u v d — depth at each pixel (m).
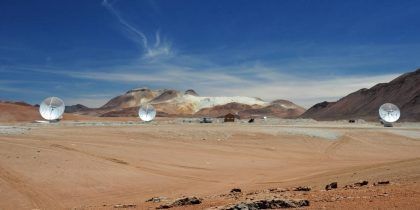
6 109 146.38
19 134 55.22
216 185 32.06
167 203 18.95
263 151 55.19
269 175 36.88
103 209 20.73
